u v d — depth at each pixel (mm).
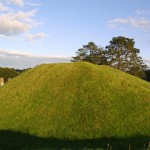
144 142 28062
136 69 88688
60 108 37344
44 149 26906
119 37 89188
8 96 42500
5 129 34969
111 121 34094
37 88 42312
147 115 35062
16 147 29312
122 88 40406
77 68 44906
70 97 39031
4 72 115125
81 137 32125
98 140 30688
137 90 40219
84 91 39719
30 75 46656
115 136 31688
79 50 96500
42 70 46875
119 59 88562
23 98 40875
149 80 92938
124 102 37375
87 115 35375
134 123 33719
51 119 35719
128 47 88562
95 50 94875
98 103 37219
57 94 40000
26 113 37531
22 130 34469
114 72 45188
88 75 42844
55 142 31172
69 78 42875
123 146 26906
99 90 39625
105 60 91500
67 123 34625
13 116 37406
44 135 33281
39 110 37656
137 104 37000
